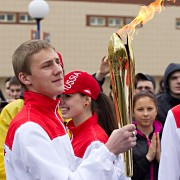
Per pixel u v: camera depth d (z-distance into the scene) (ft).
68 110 10.29
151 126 14.03
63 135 7.30
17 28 56.08
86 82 10.36
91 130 9.89
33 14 32.42
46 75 7.06
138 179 13.42
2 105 18.15
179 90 16.12
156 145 13.41
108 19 58.34
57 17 57.06
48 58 7.07
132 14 57.98
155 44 58.95
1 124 11.75
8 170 7.10
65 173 6.63
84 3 57.77
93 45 58.54
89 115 10.43
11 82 19.90
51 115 7.28
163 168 11.55
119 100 6.89
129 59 6.87
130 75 6.89
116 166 8.43
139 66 58.80
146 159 13.37
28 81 7.22
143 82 18.86
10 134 7.00
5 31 55.93
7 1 55.88
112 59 6.88
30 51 7.09
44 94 7.23
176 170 11.57
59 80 7.17
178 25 59.16
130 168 6.88
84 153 9.43
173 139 11.60
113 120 10.89
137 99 13.99
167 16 58.85
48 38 54.08
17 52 7.25
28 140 6.63
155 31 58.80
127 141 6.79
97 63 58.80
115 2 58.08
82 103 10.30
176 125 11.58
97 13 58.03
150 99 13.98
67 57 57.93
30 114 6.97
